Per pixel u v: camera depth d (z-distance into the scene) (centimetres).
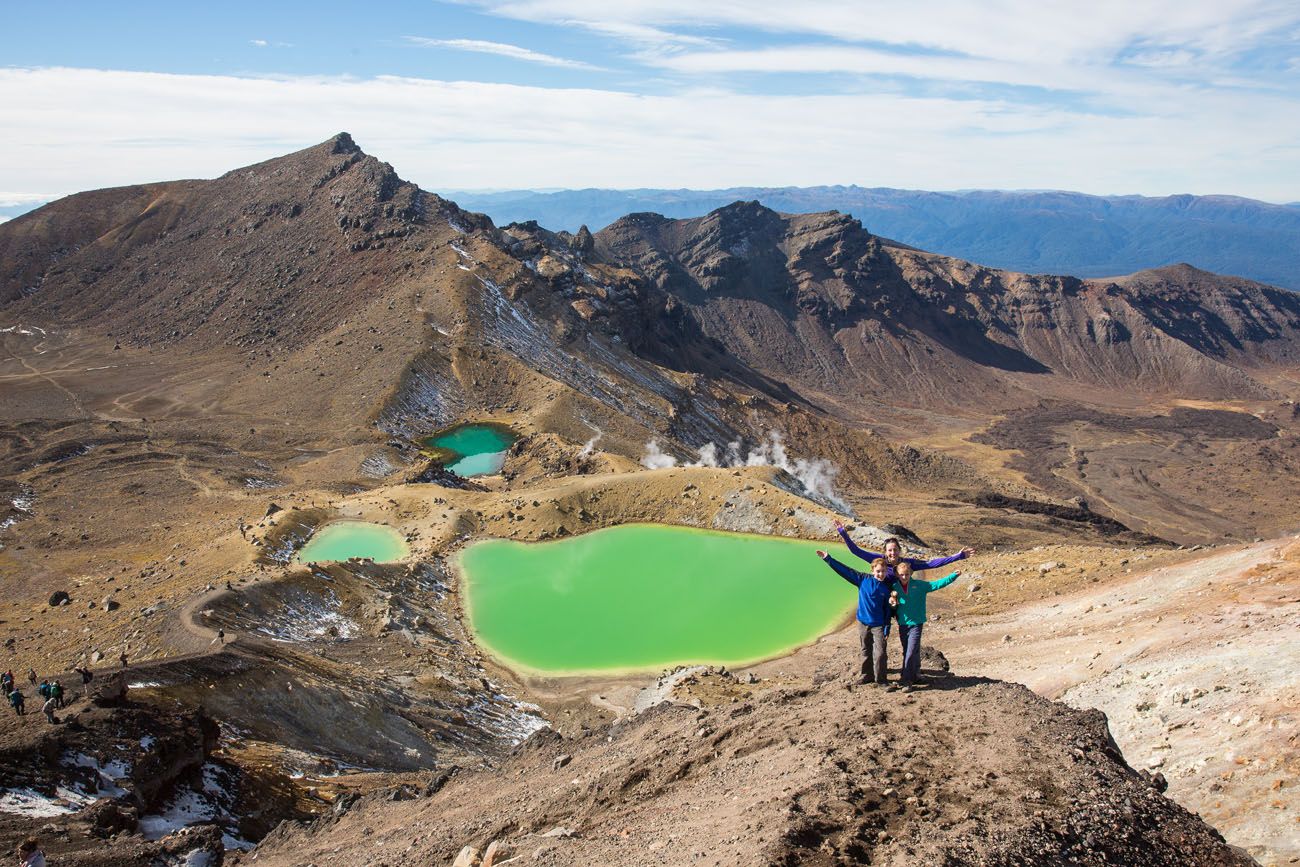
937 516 17900
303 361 19700
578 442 15862
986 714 1672
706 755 1977
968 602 6097
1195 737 2853
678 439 19838
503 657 6919
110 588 8019
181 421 16912
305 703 4738
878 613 1939
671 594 7856
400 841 2436
